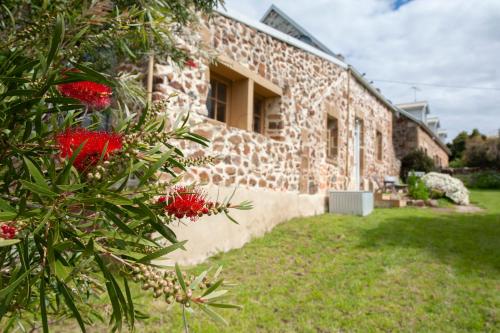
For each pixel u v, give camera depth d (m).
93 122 1.34
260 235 5.75
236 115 5.66
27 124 0.97
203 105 4.68
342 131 9.35
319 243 5.44
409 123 17.84
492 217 7.80
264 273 4.25
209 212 0.95
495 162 21.88
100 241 0.93
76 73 0.89
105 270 0.78
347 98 9.64
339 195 7.93
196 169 4.48
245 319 3.06
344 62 9.37
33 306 1.31
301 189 7.18
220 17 5.10
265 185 5.98
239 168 5.33
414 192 10.38
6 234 0.75
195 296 0.75
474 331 2.96
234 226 5.23
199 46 3.03
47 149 0.96
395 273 4.23
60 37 0.89
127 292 0.79
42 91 0.91
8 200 0.98
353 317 3.19
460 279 4.04
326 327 3.01
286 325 3.02
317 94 7.96
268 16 11.16
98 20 1.28
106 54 2.42
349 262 4.62
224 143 5.02
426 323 3.08
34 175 0.73
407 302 3.48
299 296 3.60
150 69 3.98
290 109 6.80
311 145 7.59
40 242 0.81
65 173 0.75
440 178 11.29
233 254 4.91
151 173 0.84
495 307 3.37
